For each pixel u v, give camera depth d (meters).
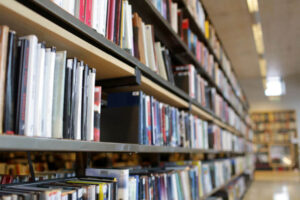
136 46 1.43
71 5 0.95
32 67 0.74
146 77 1.55
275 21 4.94
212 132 3.08
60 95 0.84
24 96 0.72
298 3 4.32
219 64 4.08
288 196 4.96
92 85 0.99
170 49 2.40
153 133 1.49
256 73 8.66
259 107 10.46
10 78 0.69
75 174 1.29
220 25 5.05
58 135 0.82
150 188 1.37
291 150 10.23
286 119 10.39
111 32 1.19
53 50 0.82
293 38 5.69
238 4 4.35
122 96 1.42
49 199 0.76
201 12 3.05
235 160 4.86
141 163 2.49
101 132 1.42
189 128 2.19
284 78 9.83
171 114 1.82
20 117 0.71
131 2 1.67
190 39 2.55
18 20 0.75
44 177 1.21
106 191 1.00
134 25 1.45
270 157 10.53
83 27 0.96
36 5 0.84
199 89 2.65
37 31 0.82
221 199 3.16
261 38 5.65
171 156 2.77
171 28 1.97
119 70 1.23
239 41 5.80
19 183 0.94
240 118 6.52
